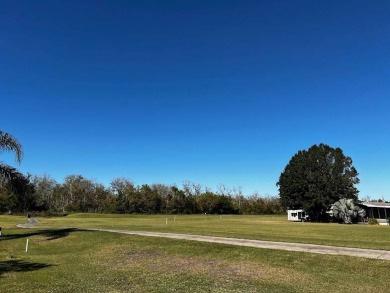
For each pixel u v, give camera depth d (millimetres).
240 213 118625
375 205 73625
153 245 22953
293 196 77438
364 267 14688
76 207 107750
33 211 90125
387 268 14266
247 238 23125
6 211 86125
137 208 106188
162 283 14211
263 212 119438
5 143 30062
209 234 25969
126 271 17141
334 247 18484
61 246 27125
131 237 26172
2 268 18406
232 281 14133
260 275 14977
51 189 111812
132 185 110062
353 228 41906
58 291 13148
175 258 19500
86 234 29516
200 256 19406
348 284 13031
